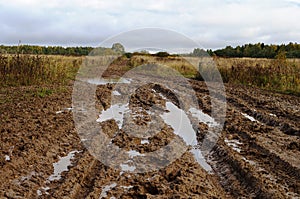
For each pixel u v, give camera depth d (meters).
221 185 6.73
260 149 8.50
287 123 10.45
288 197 5.77
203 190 6.20
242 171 6.99
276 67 20.95
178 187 6.16
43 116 10.76
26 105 12.18
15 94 14.21
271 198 5.73
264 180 6.39
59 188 6.11
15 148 7.75
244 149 8.59
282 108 13.11
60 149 8.17
